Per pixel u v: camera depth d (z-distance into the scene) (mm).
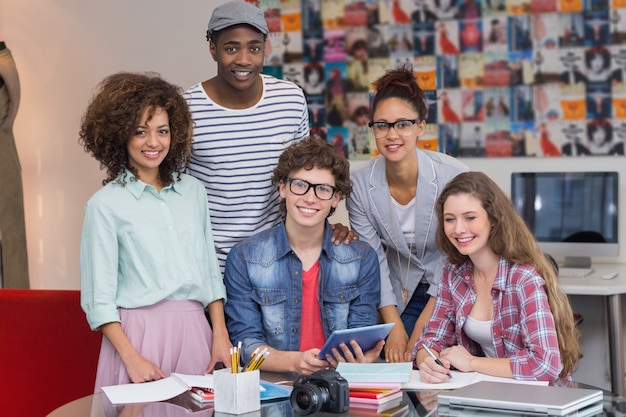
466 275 2281
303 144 2309
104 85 2330
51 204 4492
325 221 2396
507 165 4055
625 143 3918
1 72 3932
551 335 2078
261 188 2594
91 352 2627
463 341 2291
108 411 1758
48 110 4465
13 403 2652
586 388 1881
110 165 2301
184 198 2355
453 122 4082
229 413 1727
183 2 4227
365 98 4145
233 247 2402
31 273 4527
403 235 2713
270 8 4211
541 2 3963
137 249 2238
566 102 3973
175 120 2312
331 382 1728
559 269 3719
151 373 2117
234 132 2557
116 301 2242
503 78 4023
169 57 4262
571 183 3803
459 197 2186
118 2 4320
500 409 1726
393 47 4109
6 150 3984
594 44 3926
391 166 2631
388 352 2512
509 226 2186
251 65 2504
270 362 2156
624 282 3402
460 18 4039
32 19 4465
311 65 4188
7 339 2652
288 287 2342
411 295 2805
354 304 2400
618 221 3791
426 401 1811
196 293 2293
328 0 4152
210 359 2307
